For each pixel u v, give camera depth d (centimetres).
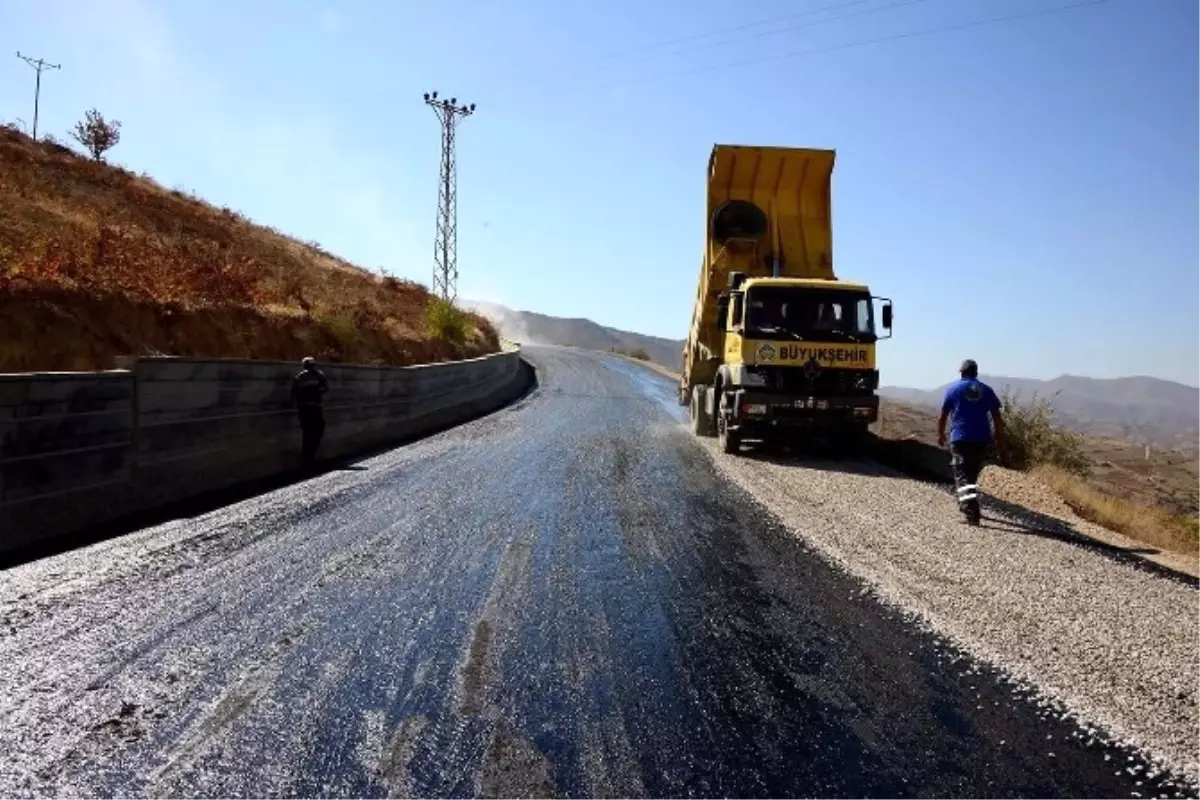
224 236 2691
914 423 2105
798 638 508
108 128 3030
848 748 367
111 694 398
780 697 420
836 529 826
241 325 1712
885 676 452
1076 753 371
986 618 555
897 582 636
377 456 1305
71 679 414
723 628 522
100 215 2081
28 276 1278
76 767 330
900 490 1079
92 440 841
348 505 886
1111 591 632
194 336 1535
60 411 792
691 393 1847
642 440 1573
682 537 772
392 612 532
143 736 357
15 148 2305
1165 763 365
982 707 416
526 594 579
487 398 2567
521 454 1330
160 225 2345
